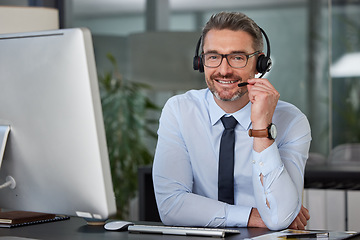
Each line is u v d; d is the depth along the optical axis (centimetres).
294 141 237
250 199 242
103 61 640
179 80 498
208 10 671
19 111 187
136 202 483
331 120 577
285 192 215
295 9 695
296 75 702
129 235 193
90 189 179
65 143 180
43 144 184
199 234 190
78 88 176
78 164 179
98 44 642
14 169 193
